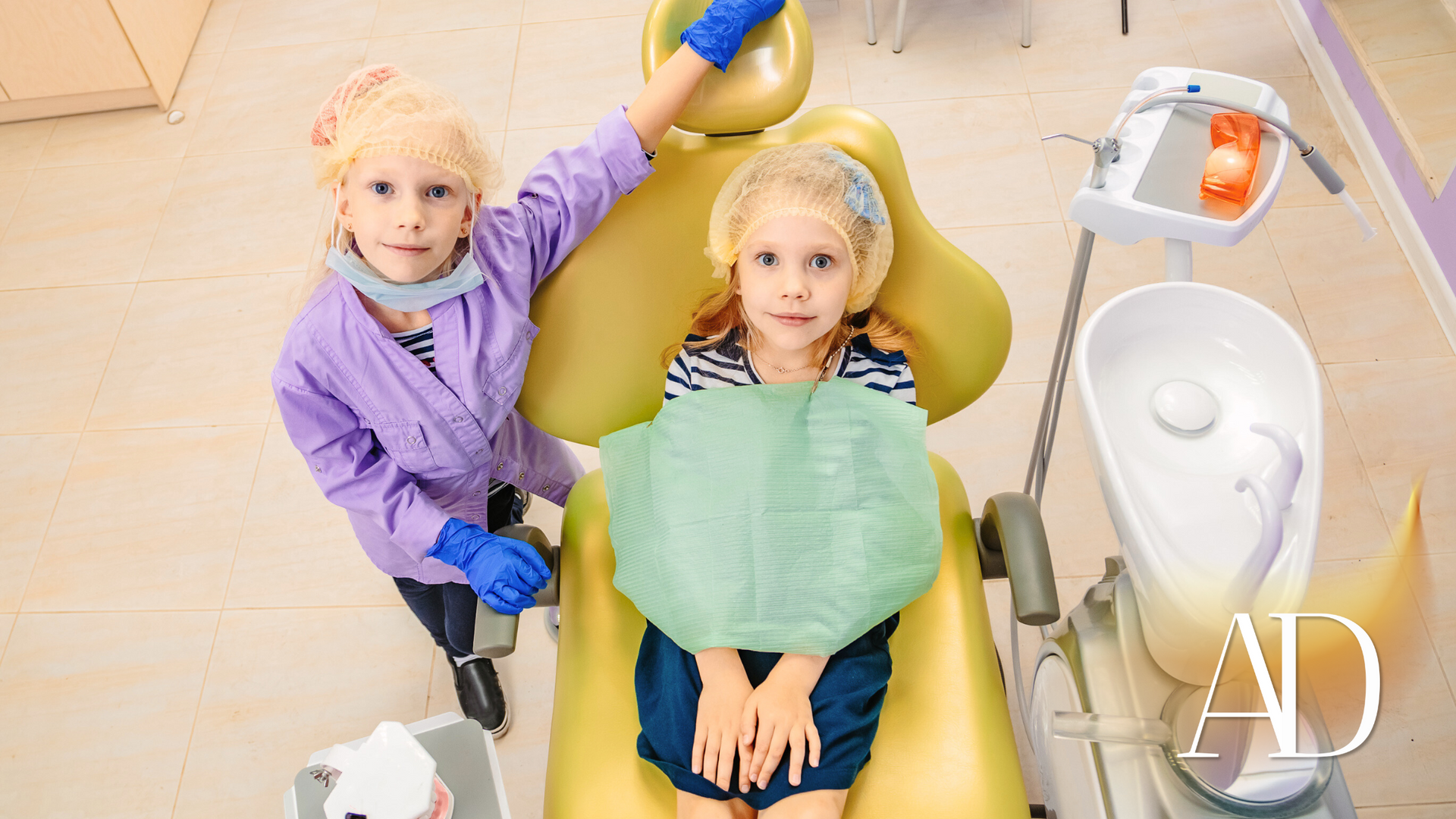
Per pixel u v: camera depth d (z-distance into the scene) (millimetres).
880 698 1059
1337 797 917
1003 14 2539
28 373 2166
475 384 1091
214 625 1824
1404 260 2053
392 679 1752
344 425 1124
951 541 1214
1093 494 1839
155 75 2580
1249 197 1109
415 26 2732
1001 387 1969
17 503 1987
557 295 1111
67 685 1775
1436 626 1593
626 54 2586
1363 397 1881
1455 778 1482
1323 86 2318
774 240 990
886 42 2520
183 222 2389
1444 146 1971
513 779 1644
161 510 1961
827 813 978
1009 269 2109
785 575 1045
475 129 982
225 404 2090
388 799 955
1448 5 1986
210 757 1693
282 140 2525
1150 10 2508
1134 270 2078
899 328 1137
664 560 1070
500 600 1100
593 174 1026
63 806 1663
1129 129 1205
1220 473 972
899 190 1044
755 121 1041
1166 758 953
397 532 1150
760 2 996
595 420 1220
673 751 1026
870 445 1092
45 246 2375
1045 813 1357
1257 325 1015
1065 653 1109
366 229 954
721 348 1144
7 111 2625
